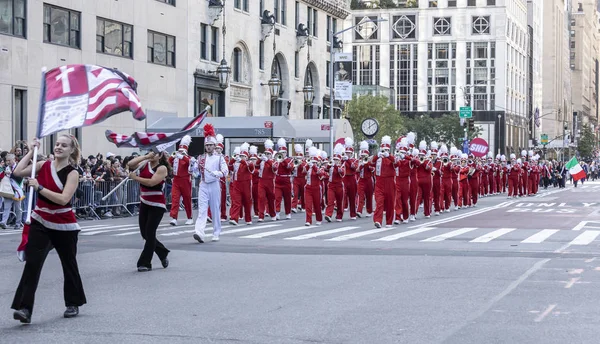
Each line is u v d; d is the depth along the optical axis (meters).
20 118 34.25
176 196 24.61
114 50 40.12
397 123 78.81
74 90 10.41
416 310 10.05
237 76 52.44
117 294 11.47
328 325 9.16
